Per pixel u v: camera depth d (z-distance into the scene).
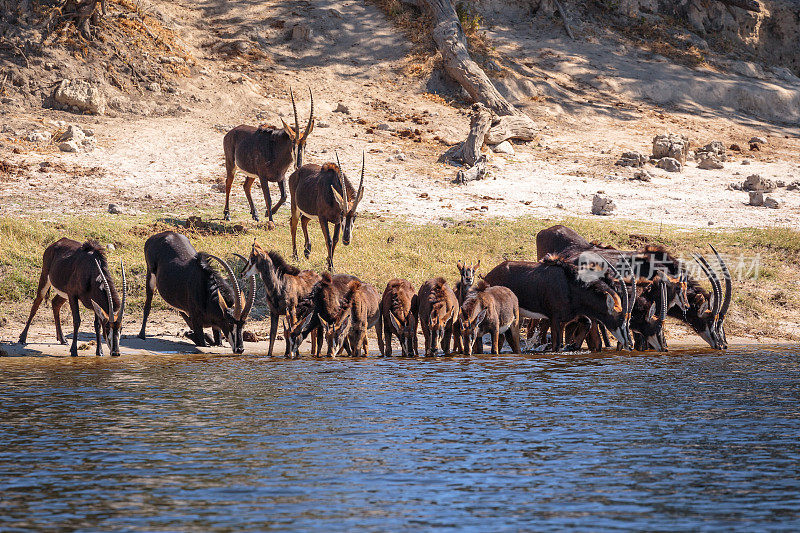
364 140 123.06
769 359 56.59
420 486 27.62
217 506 25.69
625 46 170.75
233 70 138.75
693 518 24.83
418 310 60.34
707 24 187.12
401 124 131.12
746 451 31.81
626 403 40.50
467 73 141.25
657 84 158.38
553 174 117.38
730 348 63.78
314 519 24.69
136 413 37.47
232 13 155.00
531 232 89.81
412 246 85.12
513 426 35.53
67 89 119.56
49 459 30.25
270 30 151.38
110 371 49.41
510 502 26.16
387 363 53.56
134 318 68.06
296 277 58.31
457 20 152.75
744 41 188.38
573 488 27.47
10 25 125.50
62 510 25.25
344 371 49.81
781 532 23.75
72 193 96.12
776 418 37.28
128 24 137.38
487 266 79.62
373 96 139.25
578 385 45.31
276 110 130.25
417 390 43.53
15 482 27.77
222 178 105.44
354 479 28.30
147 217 90.38
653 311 63.00
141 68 130.12
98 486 27.42
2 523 24.17
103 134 115.44
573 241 67.88
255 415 37.28
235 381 45.94
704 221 98.81
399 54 150.00
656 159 125.94
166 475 28.58
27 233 80.25
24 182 97.44
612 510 25.48
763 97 161.50
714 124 149.75
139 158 109.56
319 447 32.09
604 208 100.38
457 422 36.22
